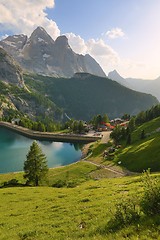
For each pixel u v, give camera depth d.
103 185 47.94
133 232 15.65
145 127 181.62
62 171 112.69
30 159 79.81
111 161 121.44
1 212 37.22
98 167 112.94
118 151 138.12
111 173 101.31
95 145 184.00
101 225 19.52
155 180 18.16
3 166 147.25
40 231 23.66
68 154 181.00
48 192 49.81
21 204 41.06
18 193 51.91
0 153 182.62
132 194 30.27
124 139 169.88
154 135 148.50
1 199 47.16
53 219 27.30
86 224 22.48
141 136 154.12
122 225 17.36
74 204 32.66
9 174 109.88
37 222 27.64
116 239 15.45
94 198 33.62
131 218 17.53
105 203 28.75
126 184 43.97
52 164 153.25
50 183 90.88
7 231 26.50
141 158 107.38
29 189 56.66
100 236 17.08
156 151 106.50
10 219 31.84
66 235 20.75
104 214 23.66
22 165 149.25
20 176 104.00
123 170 103.00
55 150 196.38
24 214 33.41
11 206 40.72
